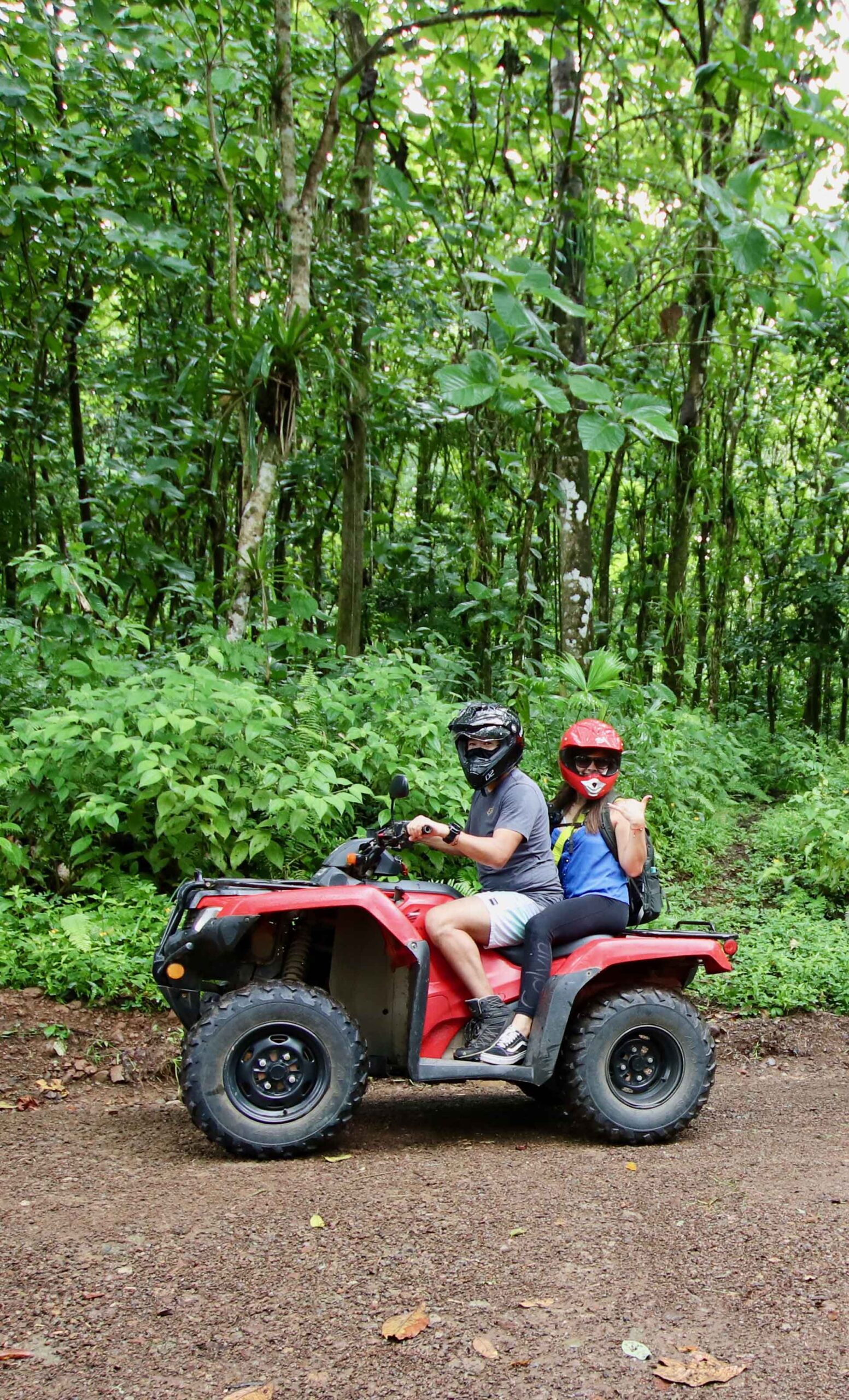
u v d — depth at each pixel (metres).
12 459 11.26
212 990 4.13
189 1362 2.29
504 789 4.22
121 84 9.10
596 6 9.64
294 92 9.58
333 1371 2.26
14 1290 2.58
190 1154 3.79
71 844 6.16
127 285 10.61
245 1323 2.45
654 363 12.93
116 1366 2.27
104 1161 3.69
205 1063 3.68
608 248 11.73
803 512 17.28
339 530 13.97
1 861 5.98
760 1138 4.25
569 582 10.15
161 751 6.07
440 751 7.06
